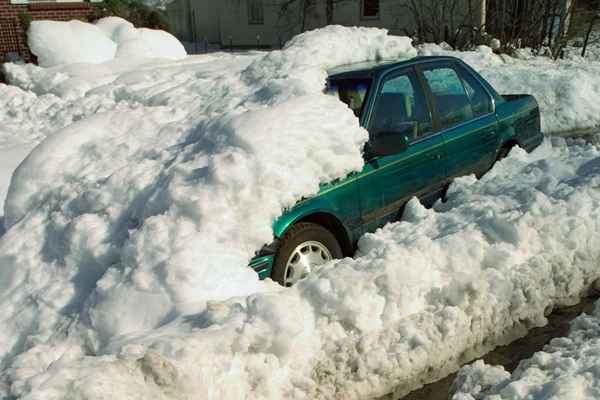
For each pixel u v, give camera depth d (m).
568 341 3.42
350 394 3.33
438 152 5.31
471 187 5.36
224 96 5.88
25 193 5.05
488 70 11.24
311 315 3.52
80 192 4.61
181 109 5.74
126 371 2.71
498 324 3.91
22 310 4.04
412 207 5.00
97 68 13.70
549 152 6.72
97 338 3.58
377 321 3.62
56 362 3.10
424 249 4.09
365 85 5.02
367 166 4.70
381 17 21.72
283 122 4.30
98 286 3.77
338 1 22.50
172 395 2.76
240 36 25.36
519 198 4.86
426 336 3.60
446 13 19.39
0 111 11.65
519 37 17.73
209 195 3.91
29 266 4.32
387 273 3.71
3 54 15.55
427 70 5.52
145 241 3.81
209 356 2.95
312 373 3.32
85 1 17.30
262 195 3.97
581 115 9.72
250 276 3.78
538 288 4.15
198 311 3.43
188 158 4.47
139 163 4.66
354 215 4.59
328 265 3.98
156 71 11.17
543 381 2.95
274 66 5.95
